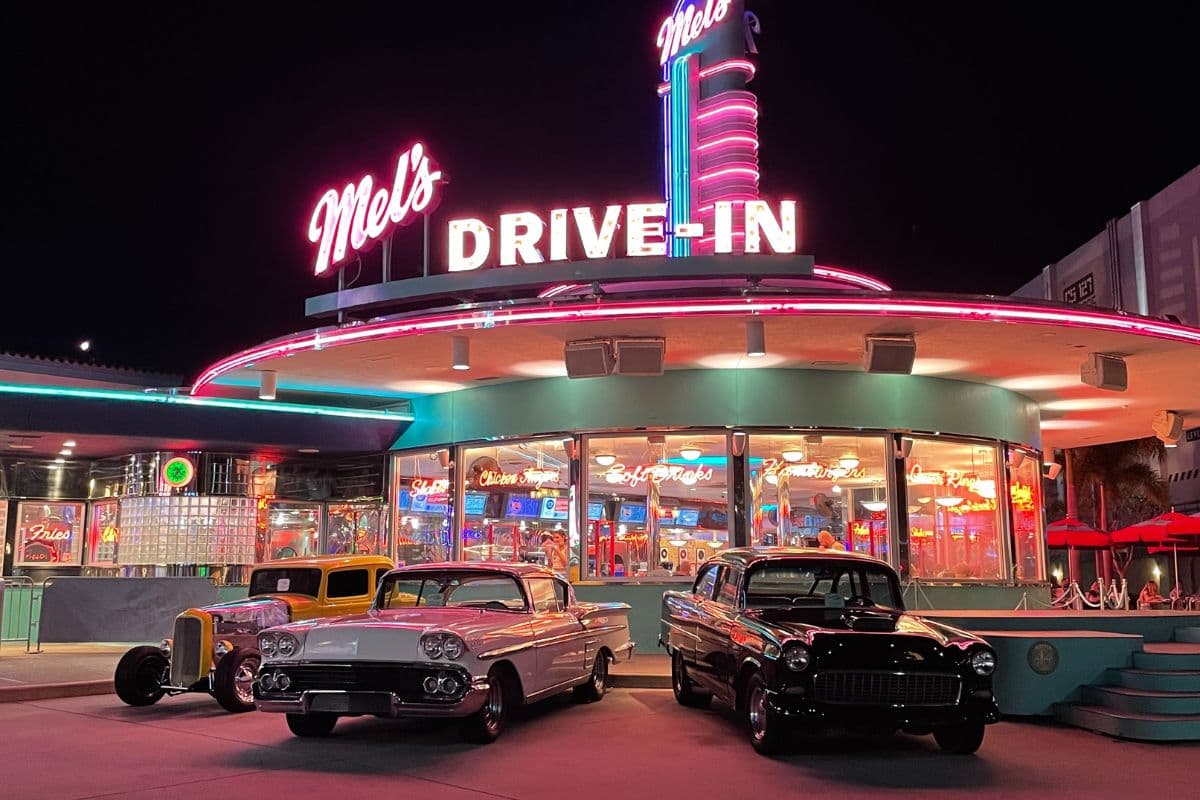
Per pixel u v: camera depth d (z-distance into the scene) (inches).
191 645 456.1
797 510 668.7
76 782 311.9
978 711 352.8
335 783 310.7
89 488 891.4
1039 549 771.4
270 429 750.5
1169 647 466.3
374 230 634.2
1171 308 1238.9
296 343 618.8
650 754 360.2
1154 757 360.8
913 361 591.5
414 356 635.5
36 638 711.1
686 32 797.2
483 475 729.6
